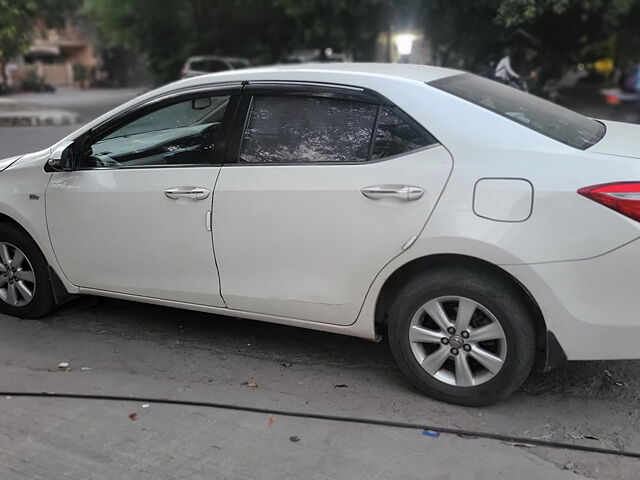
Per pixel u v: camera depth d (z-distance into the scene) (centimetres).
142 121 382
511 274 293
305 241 333
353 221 320
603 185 280
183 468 278
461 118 310
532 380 353
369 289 327
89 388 349
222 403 332
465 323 313
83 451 291
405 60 1570
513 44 1734
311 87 342
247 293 358
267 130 348
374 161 320
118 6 2630
